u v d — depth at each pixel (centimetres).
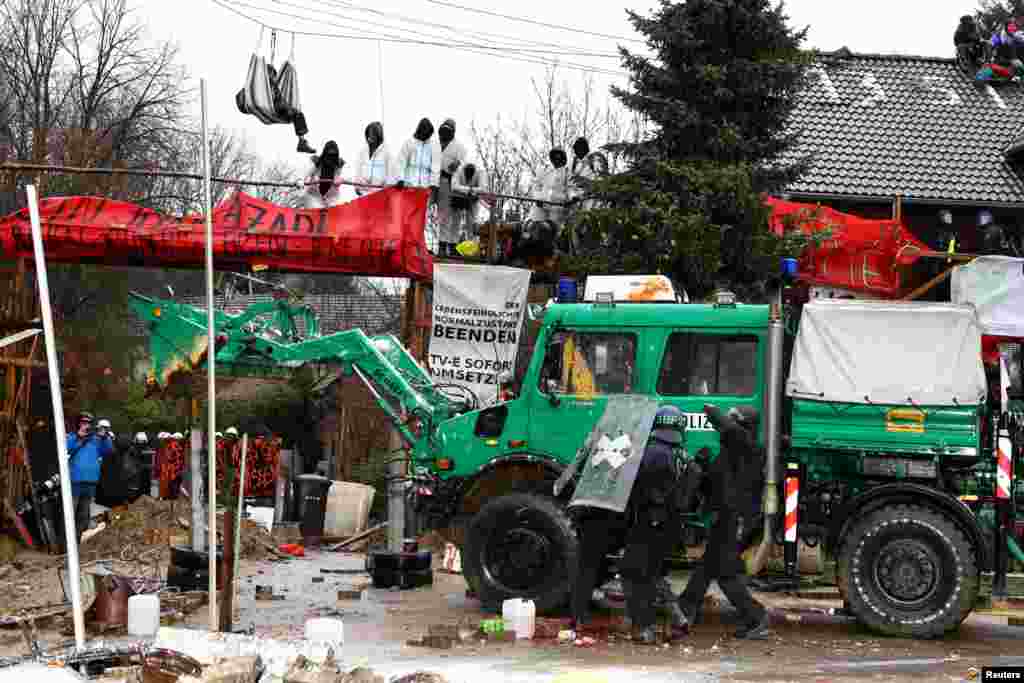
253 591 1316
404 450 1338
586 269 1694
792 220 1756
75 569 743
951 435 1058
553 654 946
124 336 2902
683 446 1085
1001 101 2620
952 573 1030
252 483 2145
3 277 1644
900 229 1791
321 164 1684
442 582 1420
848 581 1054
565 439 1157
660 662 918
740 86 1750
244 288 1731
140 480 1817
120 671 764
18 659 772
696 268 1652
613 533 1047
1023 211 2341
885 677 864
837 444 1077
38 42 3288
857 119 2525
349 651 951
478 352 1515
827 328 1084
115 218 1491
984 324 1177
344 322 3866
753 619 1026
